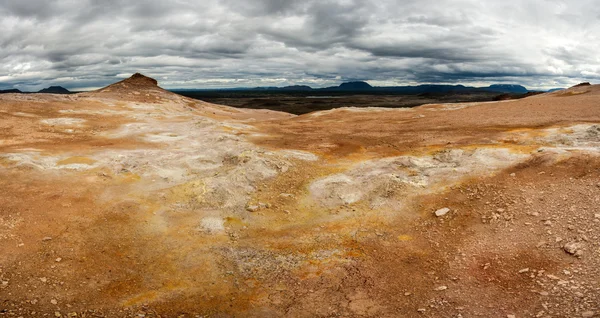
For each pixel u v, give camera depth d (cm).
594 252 1007
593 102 3303
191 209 1520
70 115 3144
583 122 2453
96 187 1638
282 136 2761
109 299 998
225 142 2325
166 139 2452
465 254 1156
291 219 1485
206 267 1168
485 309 880
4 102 3216
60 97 3909
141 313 941
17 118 2794
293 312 953
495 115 3195
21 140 2239
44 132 2508
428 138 2456
